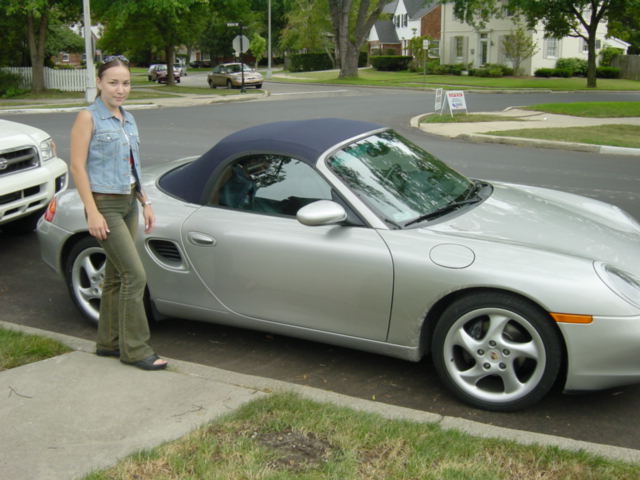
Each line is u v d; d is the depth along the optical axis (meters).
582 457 2.84
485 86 36.50
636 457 2.89
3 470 2.82
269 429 3.07
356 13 58.47
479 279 3.42
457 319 3.53
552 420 3.50
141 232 4.35
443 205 4.12
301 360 4.25
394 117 19.92
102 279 4.64
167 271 4.34
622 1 34.41
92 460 2.88
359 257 3.71
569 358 3.32
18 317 5.05
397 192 4.05
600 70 46.88
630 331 3.23
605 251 3.69
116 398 3.45
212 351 4.41
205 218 4.20
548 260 3.45
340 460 2.81
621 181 9.94
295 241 3.89
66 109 23.50
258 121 18.67
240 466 2.76
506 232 3.81
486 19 40.12
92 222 3.60
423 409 3.63
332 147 4.14
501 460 2.83
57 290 5.64
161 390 3.54
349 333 3.88
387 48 70.62
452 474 2.70
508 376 3.48
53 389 3.55
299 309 3.98
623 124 17.44
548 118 19.28
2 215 5.96
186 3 31.11
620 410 3.60
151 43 37.34
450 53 52.19
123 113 3.74
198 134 15.49
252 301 4.12
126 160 3.68
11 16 31.20
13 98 29.00
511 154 12.83
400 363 4.18
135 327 3.83
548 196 4.71
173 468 2.77
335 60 67.19
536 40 46.34
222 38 85.31
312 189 3.98
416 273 3.57
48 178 6.45
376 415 3.21
